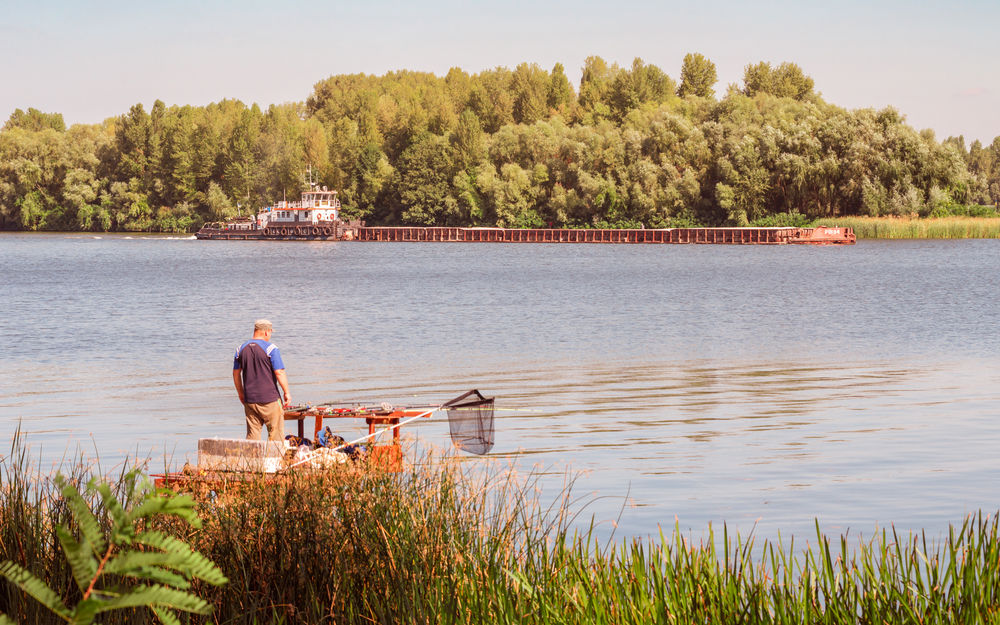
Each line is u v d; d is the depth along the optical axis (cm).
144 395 2989
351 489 1002
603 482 1778
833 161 16875
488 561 894
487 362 3766
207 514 933
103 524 792
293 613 817
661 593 807
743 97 19375
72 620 301
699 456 2025
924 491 1714
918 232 16388
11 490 966
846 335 4694
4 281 9469
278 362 1775
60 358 3978
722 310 6119
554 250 16700
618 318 5631
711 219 18300
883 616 782
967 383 3111
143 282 9312
